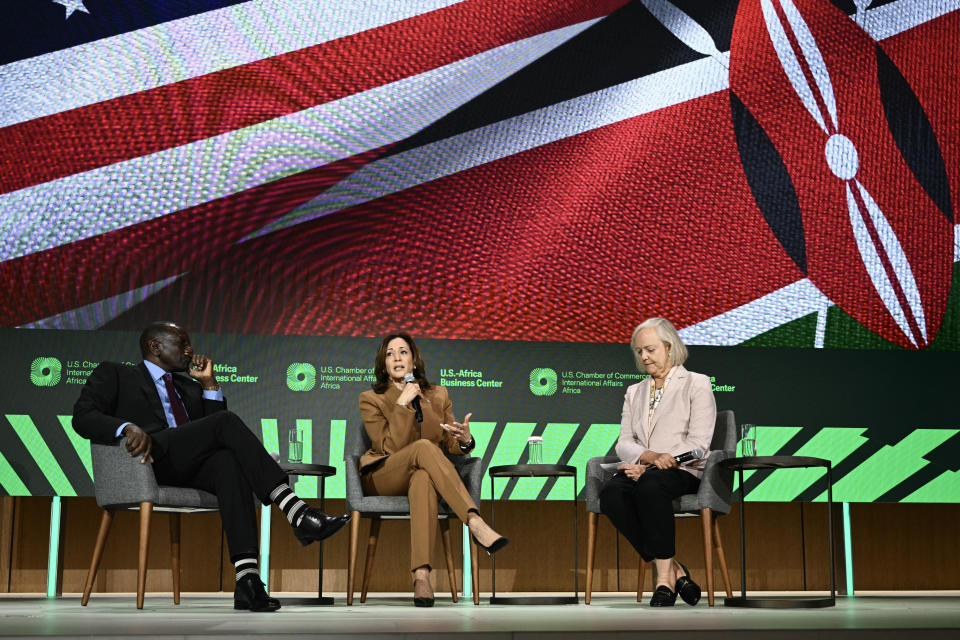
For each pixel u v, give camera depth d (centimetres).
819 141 577
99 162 522
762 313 555
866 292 564
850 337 558
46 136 520
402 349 427
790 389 534
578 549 532
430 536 375
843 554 534
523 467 436
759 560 538
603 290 546
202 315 516
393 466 395
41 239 510
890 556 550
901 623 249
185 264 519
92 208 517
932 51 595
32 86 523
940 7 599
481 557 527
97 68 530
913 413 538
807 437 530
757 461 368
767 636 212
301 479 499
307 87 544
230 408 501
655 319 436
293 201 532
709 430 406
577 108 563
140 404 368
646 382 433
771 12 586
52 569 477
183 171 527
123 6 538
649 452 396
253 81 541
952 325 566
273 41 546
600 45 571
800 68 583
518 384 522
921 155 582
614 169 559
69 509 503
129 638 198
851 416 534
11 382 488
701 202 562
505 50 564
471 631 211
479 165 549
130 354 501
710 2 583
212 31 543
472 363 522
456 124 552
